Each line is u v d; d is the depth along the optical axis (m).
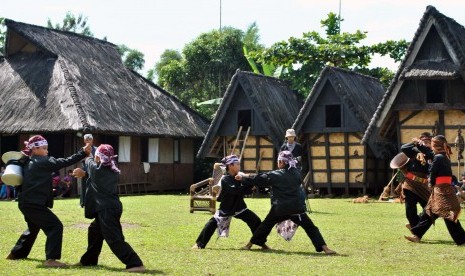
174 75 42.03
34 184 8.80
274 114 26.98
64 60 29.30
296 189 10.06
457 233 10.73
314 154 25.64
